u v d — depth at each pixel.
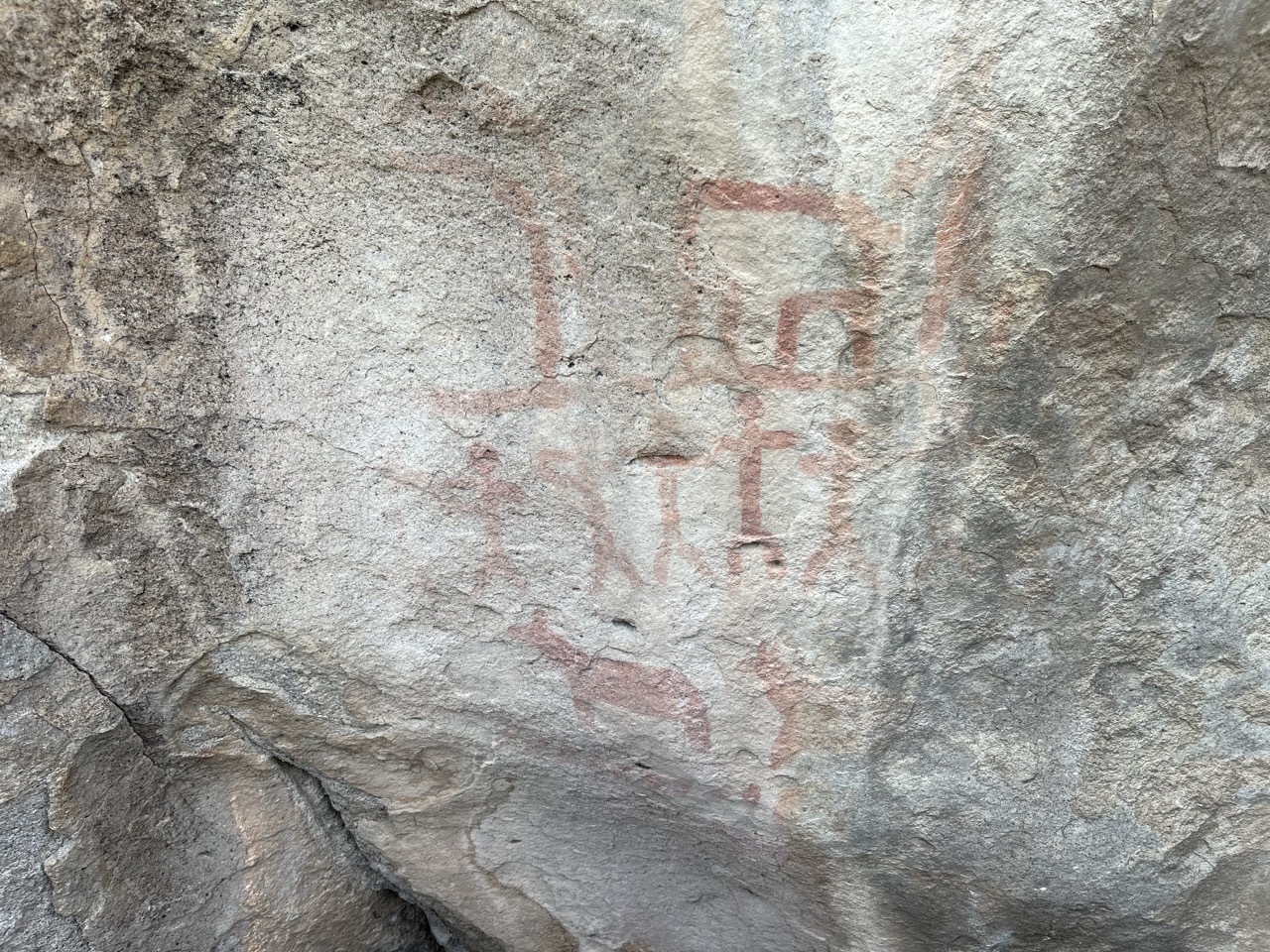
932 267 0.92
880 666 1.16
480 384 1.09
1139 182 0.88
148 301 1.04
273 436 1.13
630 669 1.25
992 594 1.10
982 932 1.35
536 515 1.16
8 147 0.93
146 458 1.11
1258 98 0.85
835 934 1.47
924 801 1.24
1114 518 1.05
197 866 1.45
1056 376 0.97
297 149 0.97
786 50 0.86
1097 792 1.20
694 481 1.09
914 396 0.99
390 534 1.19
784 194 0.92
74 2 0.87
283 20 0.91
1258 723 1.13
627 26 0.88
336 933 1.69
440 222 1.00
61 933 1.31
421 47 0.91
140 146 0.95
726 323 0.99
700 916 1.60
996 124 0.86
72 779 1.24
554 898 1.64
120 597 1.18
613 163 0.94
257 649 1.28
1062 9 0.81
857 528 1.08
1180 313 0.95
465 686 1.33
